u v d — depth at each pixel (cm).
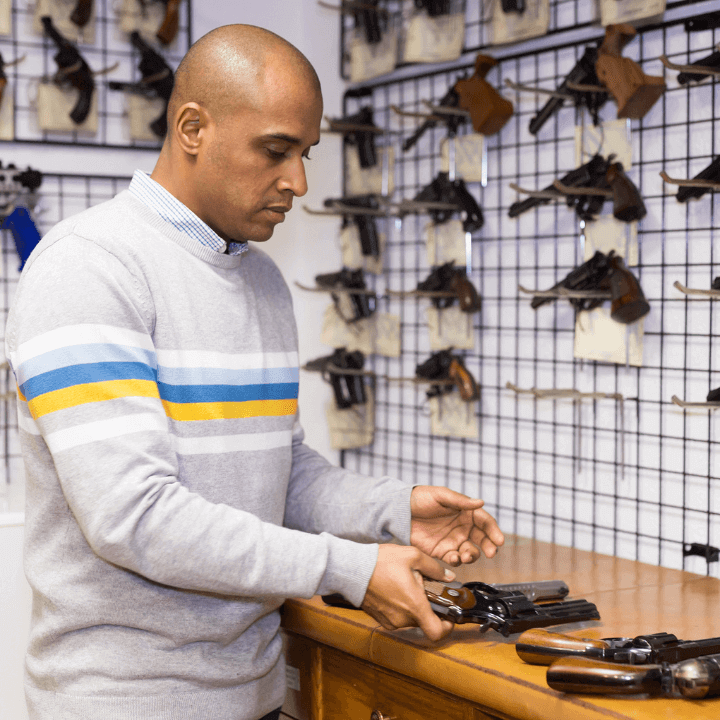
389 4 220
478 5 201
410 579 101
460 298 195
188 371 106
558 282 182
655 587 150
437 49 202
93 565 102
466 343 202
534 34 183
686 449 164
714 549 158
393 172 224
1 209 205
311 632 136
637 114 164
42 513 105
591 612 127
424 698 121
